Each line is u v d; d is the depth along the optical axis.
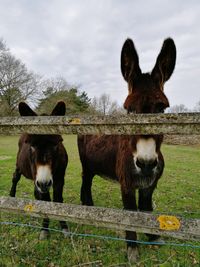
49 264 2.39
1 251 2.54
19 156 3.96
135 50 2.47
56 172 3.21
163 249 2.76
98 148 3.53
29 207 1.55
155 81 2.40
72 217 1.44
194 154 13.17
